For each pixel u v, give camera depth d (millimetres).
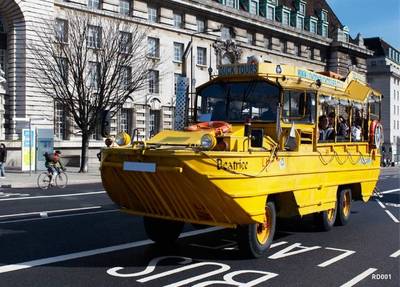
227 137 7574
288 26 64188
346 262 8211
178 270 7461
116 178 8086
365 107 13148
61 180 24141
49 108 38469
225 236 10227
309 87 9789
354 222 12758
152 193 7840
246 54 57469
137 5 45438
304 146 9594
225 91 9836
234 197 7383
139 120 46031
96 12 40156
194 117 10188
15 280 6820
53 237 9891
